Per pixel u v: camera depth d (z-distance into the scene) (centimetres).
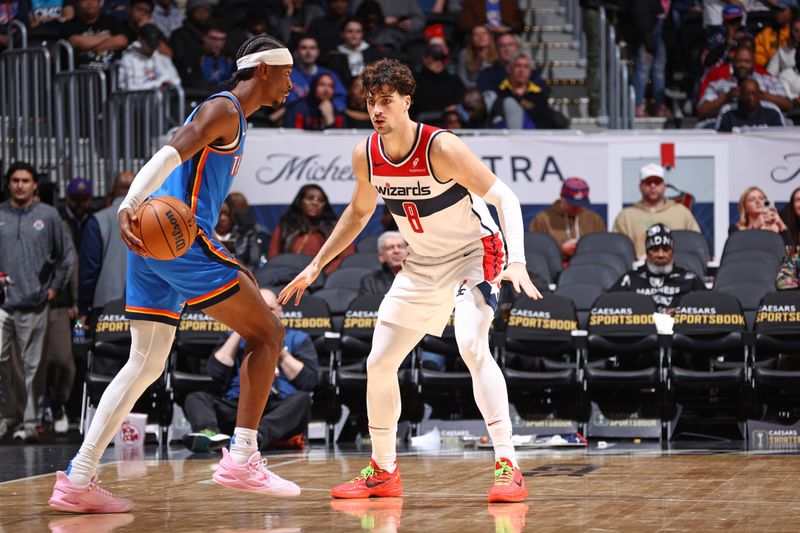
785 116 1622
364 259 1349
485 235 630
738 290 1252
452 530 520
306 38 1641
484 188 600
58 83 1512
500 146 1377
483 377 616
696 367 1186
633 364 1171
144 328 602
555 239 1345
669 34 1858
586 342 1145
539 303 1167
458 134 1379
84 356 1226
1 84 1550
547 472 780
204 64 1739
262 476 611
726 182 1355
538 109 1628
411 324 635
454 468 825
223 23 1734
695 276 1224
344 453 1003
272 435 1029
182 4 1927
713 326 1131
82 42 1688
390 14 1875
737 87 1653
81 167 1522
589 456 915
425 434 1148
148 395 1191
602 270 1282
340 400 1180
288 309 1204
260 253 1349
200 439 991
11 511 613
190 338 1180
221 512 600
